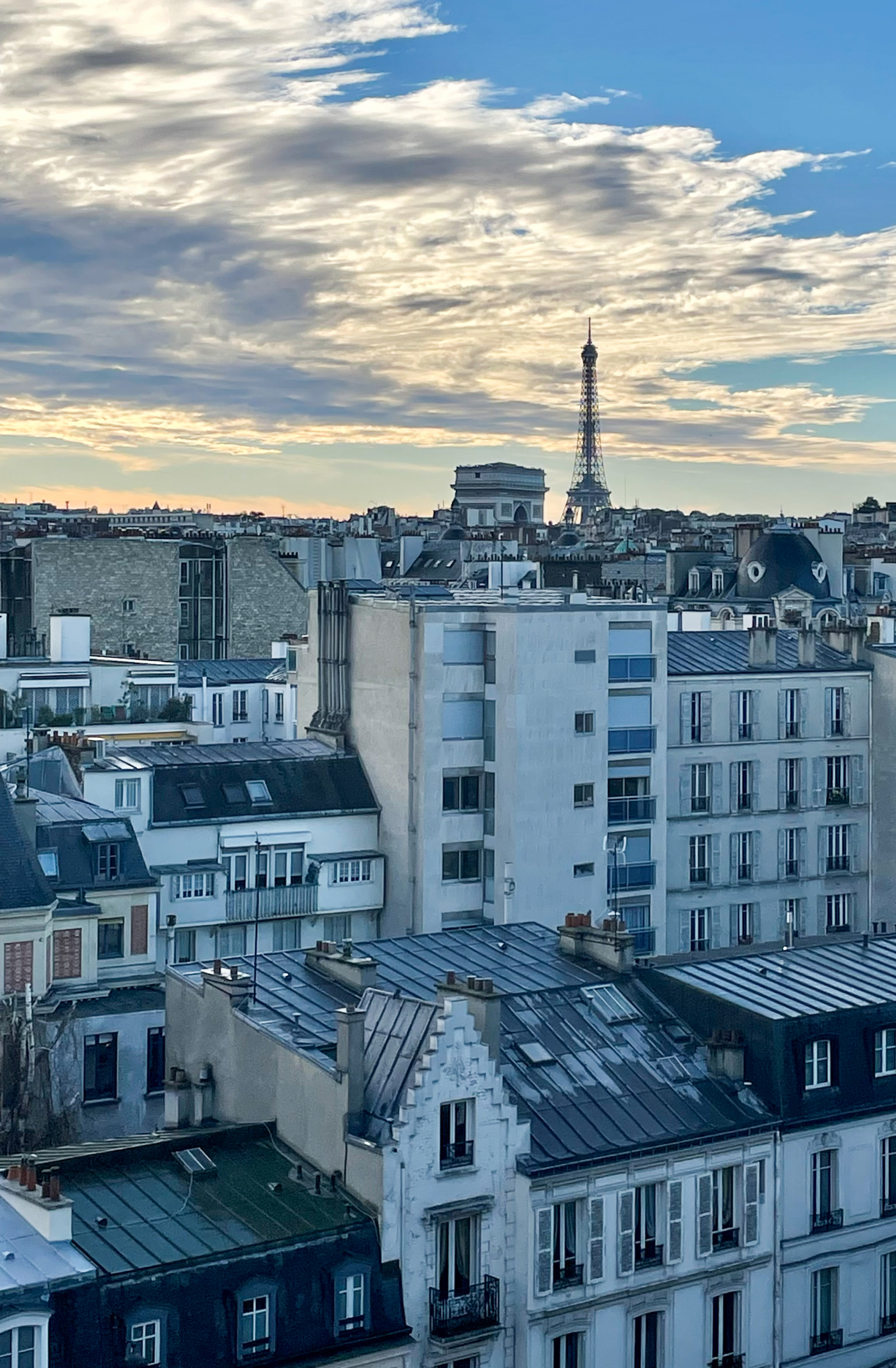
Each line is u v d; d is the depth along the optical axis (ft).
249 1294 182.60
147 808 349.20
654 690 384.27
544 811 364.79
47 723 449.89
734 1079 225.76
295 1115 209.77
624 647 379.14
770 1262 219.82
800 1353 222.48
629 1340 210.18
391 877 368.48
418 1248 196.13
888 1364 229.25
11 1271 173.27
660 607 383.45
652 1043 230.48
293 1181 202.08
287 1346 185.16
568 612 367.45
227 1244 185.47
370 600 382.63
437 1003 211.61
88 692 467.11
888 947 266.98
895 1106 229.66
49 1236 178.81
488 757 367.25
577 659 369.09
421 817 361.51
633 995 240.32
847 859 419.54
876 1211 229.25
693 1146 213.46
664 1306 212.23
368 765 375.25
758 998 234.58
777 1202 220.23
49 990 302.66
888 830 418.51
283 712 525.34
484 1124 200.75
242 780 363.15
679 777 396.16
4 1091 281.33
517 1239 202.80
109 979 317.22
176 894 345.10
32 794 333.01
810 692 412.77
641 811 384.06
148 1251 182.39
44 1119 282.77
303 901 359.25
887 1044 232.73
